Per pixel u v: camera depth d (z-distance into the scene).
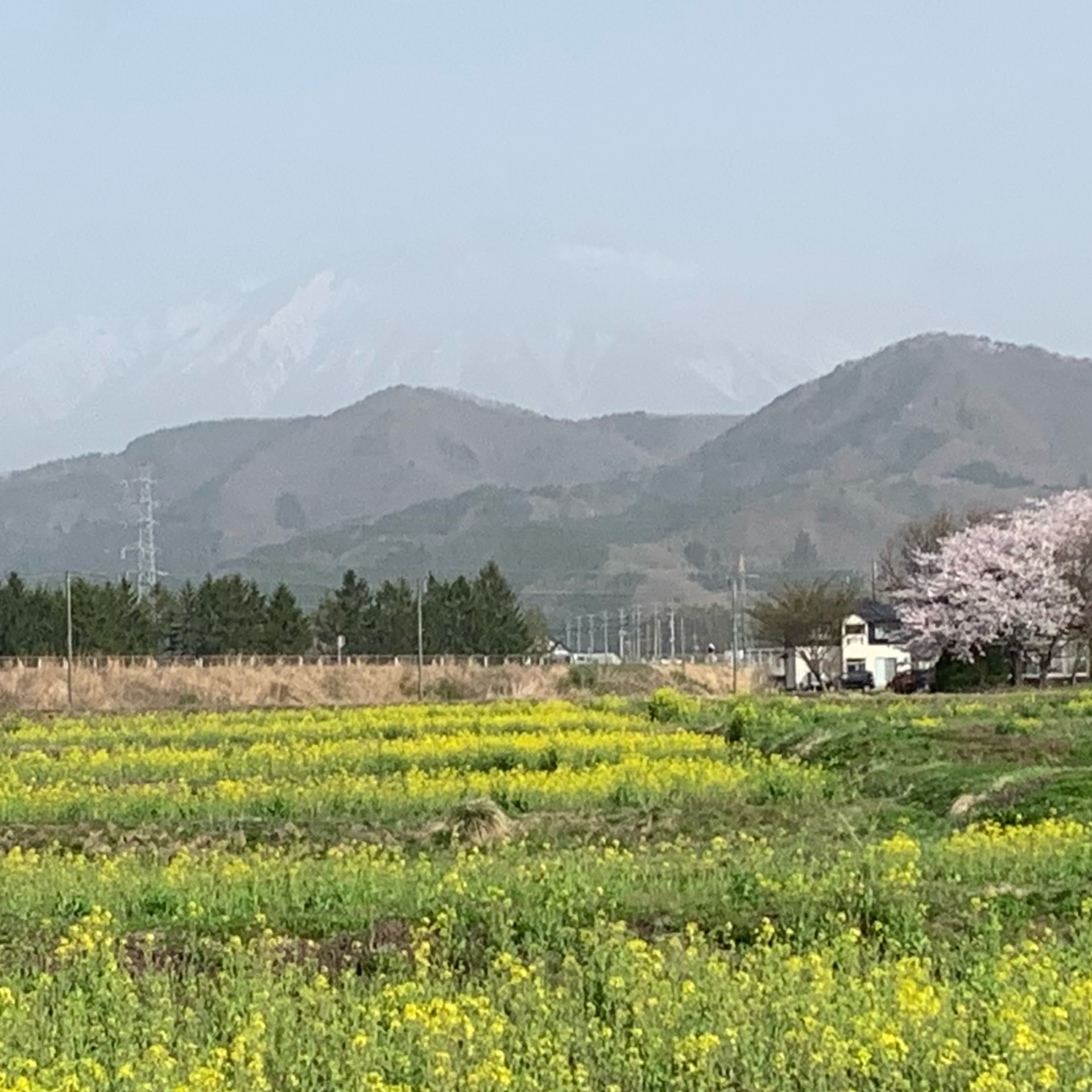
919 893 24.25
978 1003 18.06
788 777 39.88
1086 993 17.56
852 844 30.09
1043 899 24.17
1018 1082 15.23
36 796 39.09
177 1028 18.02
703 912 23.41
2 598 133.50
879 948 21.59
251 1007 17.94
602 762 45.03
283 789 39.00
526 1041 16.89
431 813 37.25
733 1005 17.56
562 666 129.88
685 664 140.75
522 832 34.03
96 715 77.06
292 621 152.62
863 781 40.66
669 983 18.36
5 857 30.88
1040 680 98.25
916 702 69.31
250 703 102.81
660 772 39.44
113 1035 17.59
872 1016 16.89
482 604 162.38
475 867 26.55
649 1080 16.28
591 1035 17.38
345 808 37.75
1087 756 44.09
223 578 153.75
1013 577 95.50
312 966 21.05
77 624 134.62
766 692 109.06
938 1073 15.78
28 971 20.94
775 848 29.94
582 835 33.72
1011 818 34.22
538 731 55.84
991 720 56.38
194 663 120.19
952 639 97.25
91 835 35.22
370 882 25.62
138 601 144.62
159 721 67.94
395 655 153.62
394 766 45.78
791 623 131.75
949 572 96.94
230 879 25.80
